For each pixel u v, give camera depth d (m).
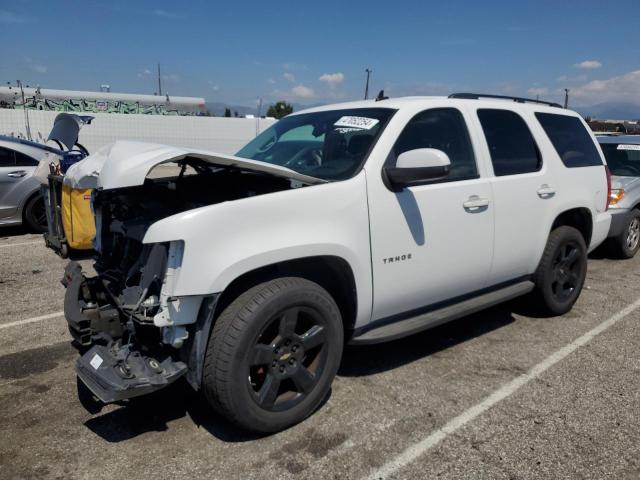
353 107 3.97
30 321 4.77
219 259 2.62
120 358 2.72
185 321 2.64
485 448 2.87
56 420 3.13
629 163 7.97
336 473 2.65
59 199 6.59
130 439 2.94
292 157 3.81
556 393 3.47
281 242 2.82
